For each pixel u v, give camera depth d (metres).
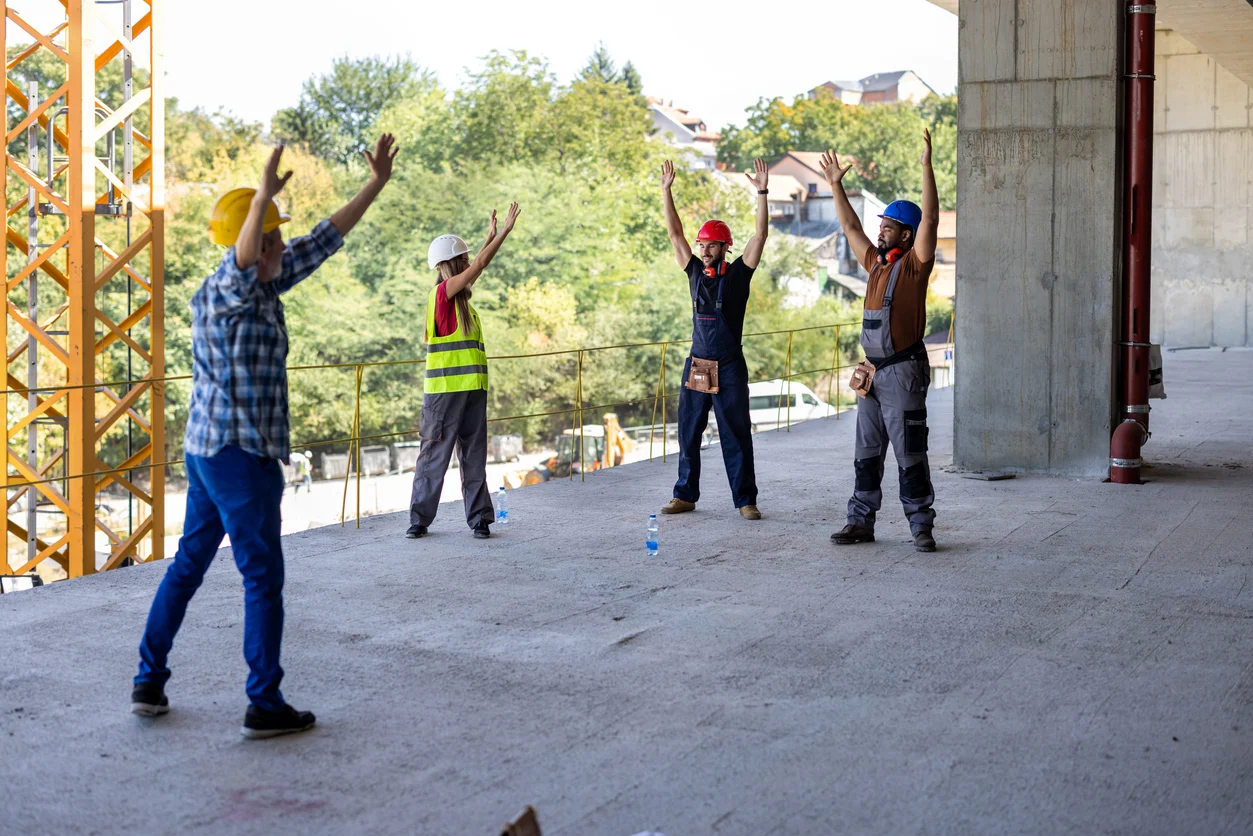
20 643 5.44
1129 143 9.53
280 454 4.31
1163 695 4.77
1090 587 6.41
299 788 3.92
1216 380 17.77
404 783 3.95
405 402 47.84
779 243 58.19
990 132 9.73
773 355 56.38
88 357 12.32
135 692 4.51
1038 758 4.15
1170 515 8.27
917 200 72.69
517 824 3.10
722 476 10.16
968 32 9.72
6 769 4.06
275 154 4.04
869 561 7.02
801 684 4.90
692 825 3.65
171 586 4.46
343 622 5.79
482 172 51.75
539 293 49.59
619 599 6.20
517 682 4.93
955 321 10.02
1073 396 9.67
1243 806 3.78
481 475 7.71
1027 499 8.88
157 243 12.97
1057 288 9.63
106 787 3.92
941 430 12.88
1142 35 9.34
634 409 51.69
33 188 12.73
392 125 53.94
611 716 4.54
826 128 73.50
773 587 6.43
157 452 13.19
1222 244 25.50
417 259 49.97
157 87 12.88
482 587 6.45
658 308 52.97
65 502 12.49
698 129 82.81
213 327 4.24
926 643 5.44
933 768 4.06
